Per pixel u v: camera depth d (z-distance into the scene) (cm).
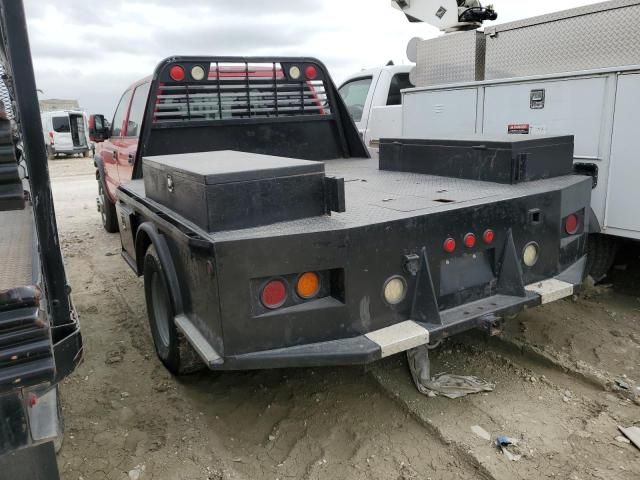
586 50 452
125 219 418
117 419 300
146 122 443
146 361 369
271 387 326
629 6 420
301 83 502
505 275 285
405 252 250
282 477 248
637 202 382
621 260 506
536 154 334
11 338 134
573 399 298
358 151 530
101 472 256
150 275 338
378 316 249
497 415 285
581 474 239
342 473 248
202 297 250
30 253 175
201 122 462
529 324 388
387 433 276
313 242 230
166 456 267
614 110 385
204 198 230
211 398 318
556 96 423
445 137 385
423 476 244
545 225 299
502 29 512
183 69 446
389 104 712
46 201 193
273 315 231
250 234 227
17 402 143
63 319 199
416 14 657
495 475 239
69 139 2845
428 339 246
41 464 170
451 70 576
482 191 306
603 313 405
